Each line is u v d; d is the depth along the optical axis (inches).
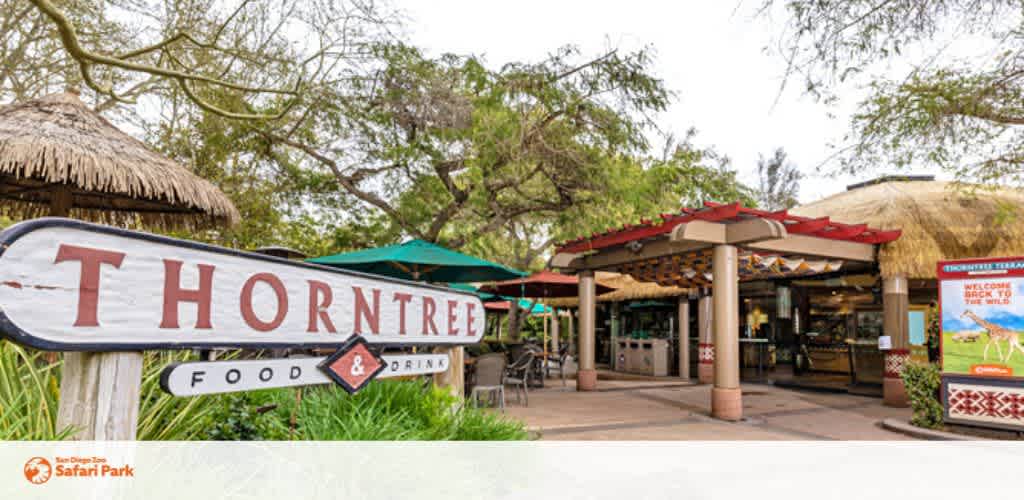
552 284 454.0
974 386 290.5
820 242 385.1
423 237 378.0
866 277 510.9
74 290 70.0
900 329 402.0
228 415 119.1
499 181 354.3
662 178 397.7
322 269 110.2
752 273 413.1
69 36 137.7
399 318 132.6
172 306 82.0
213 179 323.3
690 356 636.7
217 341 88.5
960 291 302.5
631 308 721.0
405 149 326.3
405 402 168.4
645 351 641.0
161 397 109.4
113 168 180.4
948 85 269.0
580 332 465.1
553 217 436.5
